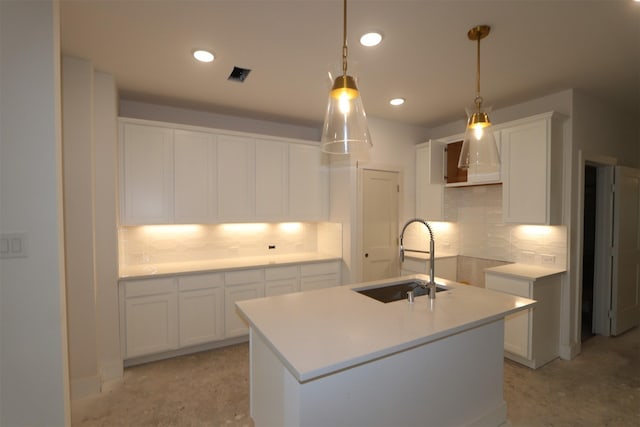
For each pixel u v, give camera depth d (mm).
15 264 1386
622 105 3486
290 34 2131
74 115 2473
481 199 3941
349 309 1881
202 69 2646
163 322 3020
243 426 2164
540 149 3008
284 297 2131
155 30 2082
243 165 3604
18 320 1394
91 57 2449
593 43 2230
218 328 3281
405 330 1564
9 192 1375
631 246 3803
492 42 2227
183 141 3275
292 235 4297
